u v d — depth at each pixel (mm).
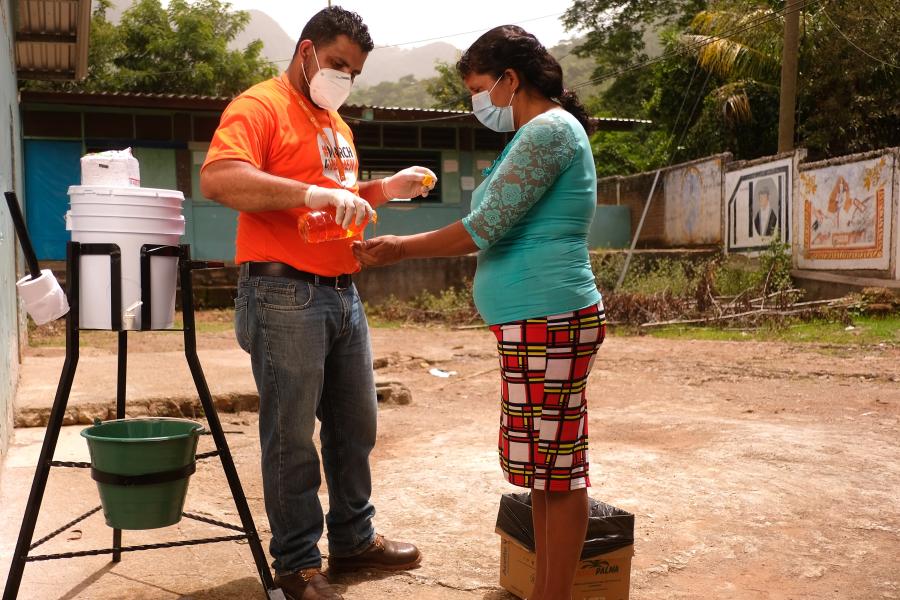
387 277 16078
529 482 2609
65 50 12164
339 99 2896
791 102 16172
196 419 6184
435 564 3395
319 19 2834
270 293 2820
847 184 14328
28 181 16391
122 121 16734
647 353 10203
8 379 5168
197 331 12211
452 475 4688
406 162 18906
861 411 6699
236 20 28672
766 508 4117
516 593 3041
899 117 18906
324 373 3062
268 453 2908
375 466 4988
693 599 3123
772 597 3145
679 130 22688
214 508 4082
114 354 8922
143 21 26797
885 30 18266
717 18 19609
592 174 2609
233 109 2742
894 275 13383
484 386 8125
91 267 2678
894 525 3898
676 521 3930
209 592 3023
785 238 15875
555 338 2555
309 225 2625
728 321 12742
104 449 2604
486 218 2508
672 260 17266
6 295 5441
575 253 2582
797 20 16047
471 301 15070
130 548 2719
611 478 4625
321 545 3615
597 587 2885
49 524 3641
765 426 5996
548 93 2650
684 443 5523
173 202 2795
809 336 11469
